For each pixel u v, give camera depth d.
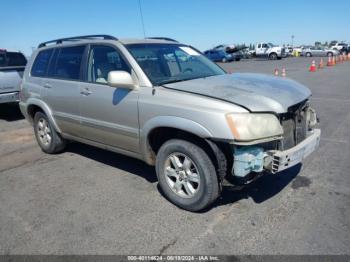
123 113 3.89
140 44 4.17
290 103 3.29
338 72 18.16
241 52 41.72
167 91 3.48
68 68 4.80
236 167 3.05
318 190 3.84
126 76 3.63
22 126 7.98
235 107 3.01
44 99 5.22
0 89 8.16
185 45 4.88
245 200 3.66
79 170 4.83
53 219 3.48
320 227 3.10
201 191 3.31
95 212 3.59
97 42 4.35
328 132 6.17
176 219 3.37
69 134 5.07
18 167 5.09
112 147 4.36
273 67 25.22
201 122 3.12
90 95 4.30
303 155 3.38
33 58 5.66
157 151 3.88
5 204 3.88
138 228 3.24
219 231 3.12
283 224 3.18
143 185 4.21
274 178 4.18
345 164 4.58
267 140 3.03
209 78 3.96
